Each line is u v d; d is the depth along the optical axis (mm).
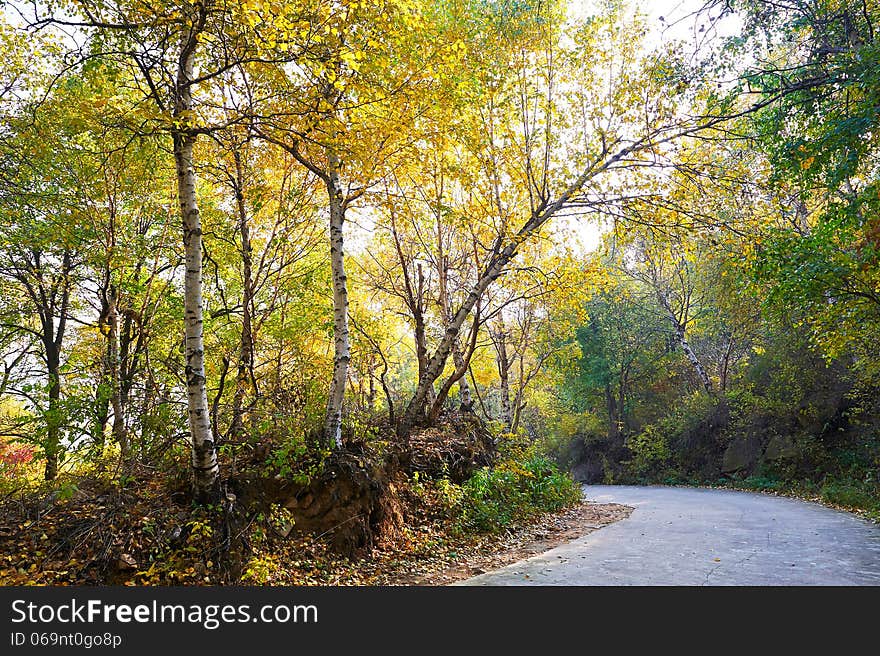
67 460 8555
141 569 6535
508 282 14250
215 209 12609
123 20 6824
